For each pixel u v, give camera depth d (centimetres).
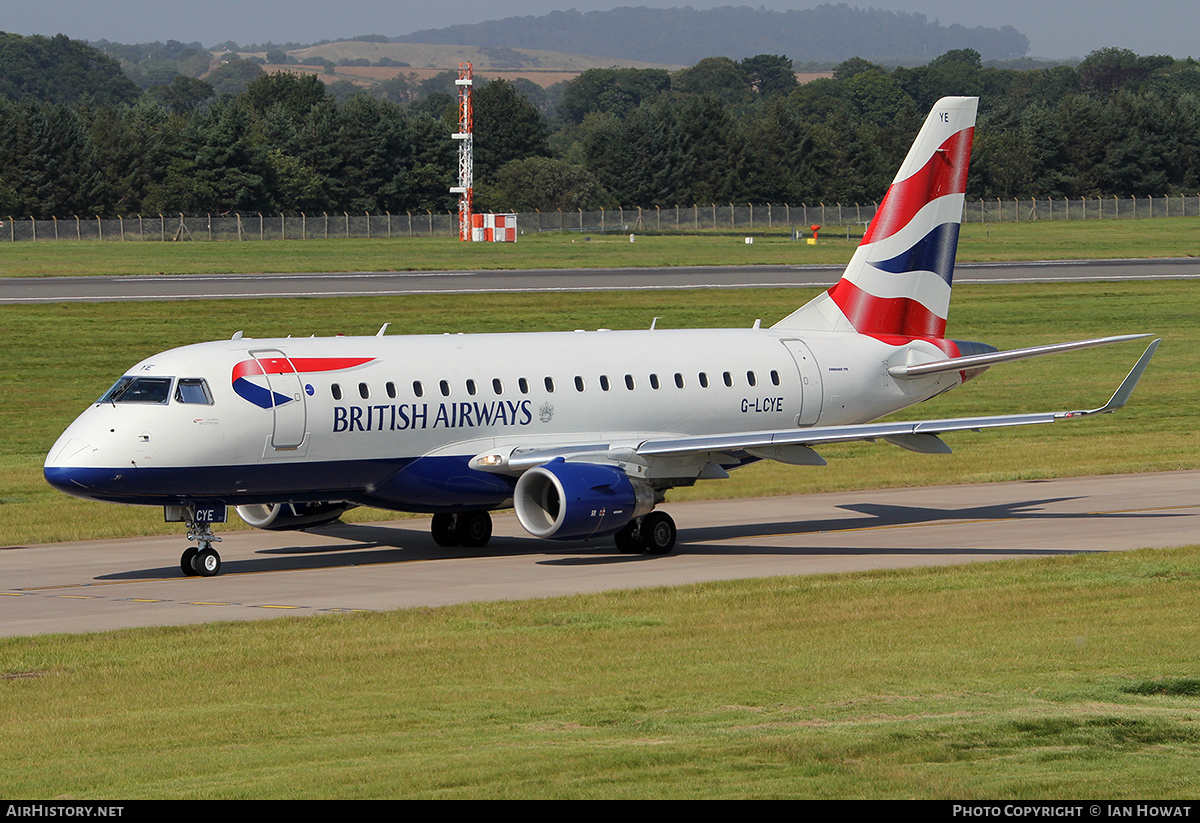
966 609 7106
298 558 9469
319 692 5541
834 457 14425
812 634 6562
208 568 8719
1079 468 13338
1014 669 5800
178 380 8594
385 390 9125
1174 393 18612
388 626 6844
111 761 4584
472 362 9569
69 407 16800
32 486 12662
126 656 6219
